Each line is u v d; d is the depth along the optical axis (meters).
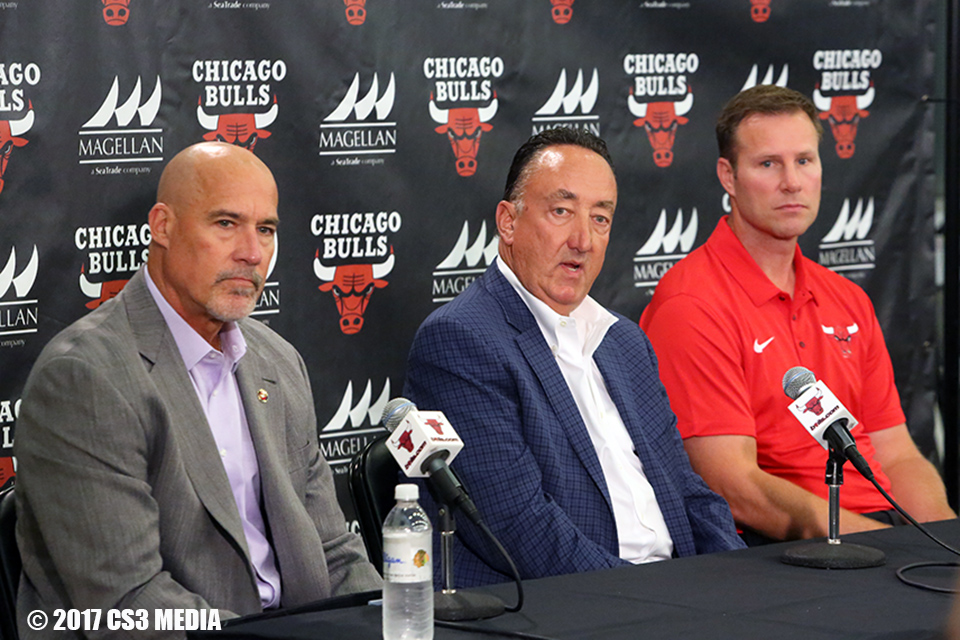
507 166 6.58
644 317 6.25
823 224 7.57
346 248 6.17
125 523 3.87
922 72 7.77
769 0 7.29
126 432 3.96
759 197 6.08
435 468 3.48
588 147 5.19
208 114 5.74
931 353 7.85
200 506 4.17
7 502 4.07
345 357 6.21
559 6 6.68
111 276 5.55
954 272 7.85
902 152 7.75
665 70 7.02
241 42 5.80
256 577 4.46
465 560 4.77
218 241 4.39
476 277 6.54
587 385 5.12
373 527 4.76
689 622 3.29
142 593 3.84
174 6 5.61
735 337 5.90
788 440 5.98
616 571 3.92
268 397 4.63
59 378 3.96
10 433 5.35
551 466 4.80
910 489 6.21
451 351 4.88
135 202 5.58
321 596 4.50
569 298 5.12
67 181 5.41
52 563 4.04
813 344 6.18
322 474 4.86
